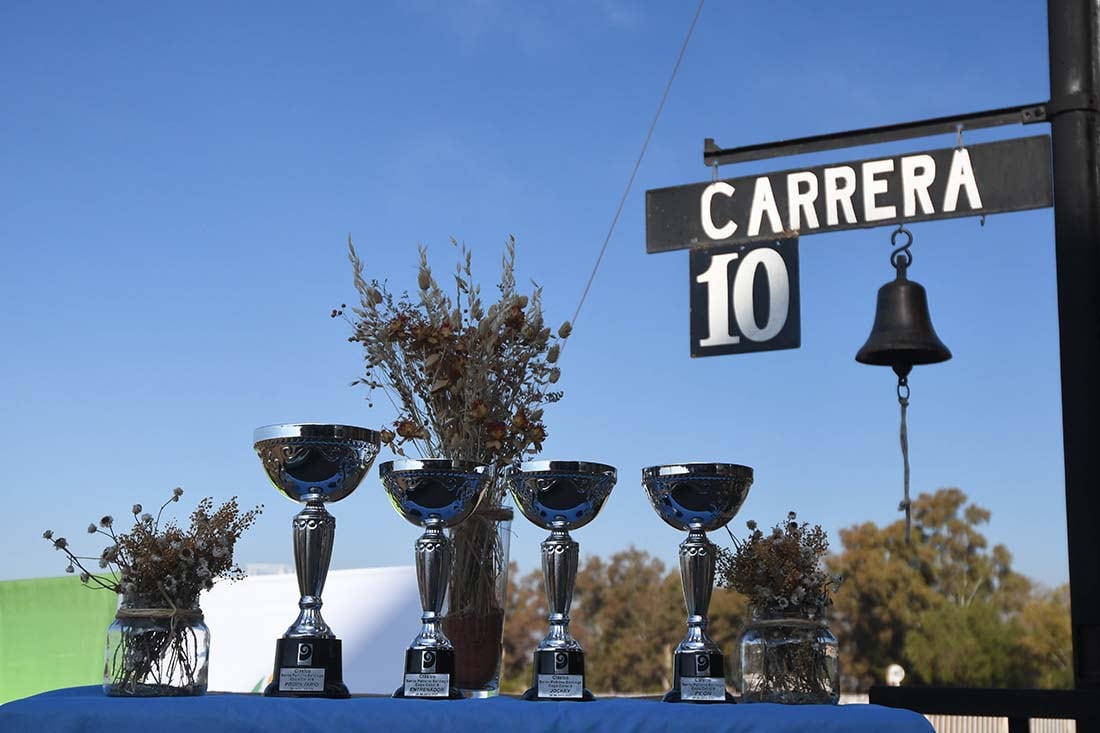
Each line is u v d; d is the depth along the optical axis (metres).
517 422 2.18
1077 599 2.39
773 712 1.60
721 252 2.87
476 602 2.11
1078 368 2.46
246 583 3.67
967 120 2.69
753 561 1.92
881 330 2.95
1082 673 2.36
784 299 2.80
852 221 2.73
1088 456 2.43
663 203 2.93
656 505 1.95
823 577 1.92
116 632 1.86
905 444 2.90
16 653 3.84
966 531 33.38
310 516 1.92
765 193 2.83
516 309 2.24
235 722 1.65
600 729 1.61
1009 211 2.60
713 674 1.83
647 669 31.62
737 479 1.92
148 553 1.87
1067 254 2.52
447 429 2.21
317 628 1.89
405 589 3.52
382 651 3.45
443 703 1.66
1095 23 2.58
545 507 1.95
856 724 1.58
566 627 1.91
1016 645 32.47
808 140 2.84
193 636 1.87
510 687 25.38
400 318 2.22
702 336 2.88
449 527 2.02
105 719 1.67
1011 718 2.12
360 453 1.96
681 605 31.39
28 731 1.67
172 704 1.68
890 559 33.50
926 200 2.67
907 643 33.06
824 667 1.87
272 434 1.93
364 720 1.64
